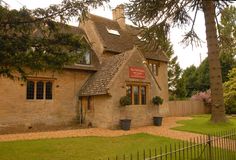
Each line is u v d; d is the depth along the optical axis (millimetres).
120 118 18188
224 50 17156
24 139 12859
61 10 6719
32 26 6684
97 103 19141
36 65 6570
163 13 12023
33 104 18578
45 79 19188
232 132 8523
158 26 12508
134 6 11945
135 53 20094
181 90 45688
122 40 26172
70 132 15875
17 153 9789
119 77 18594
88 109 20141
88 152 10070
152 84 20797
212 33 16188
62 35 7051
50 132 15898
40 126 18750
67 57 7008
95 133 15531
